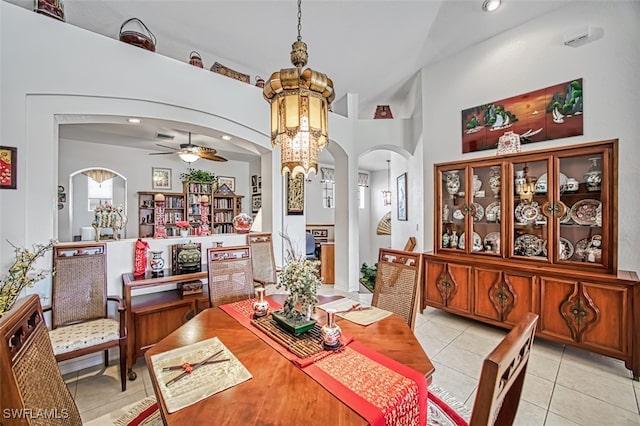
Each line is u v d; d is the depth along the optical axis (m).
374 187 9.80
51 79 2.38
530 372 2.47
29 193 2.31
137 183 6.51
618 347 2.40
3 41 2.20
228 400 1.05
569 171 2.88
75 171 5.84
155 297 2.83
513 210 3.21
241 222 3.86
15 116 2.24
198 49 3.78
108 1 2.91
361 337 1.58
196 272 2.93
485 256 3.40
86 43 2.52
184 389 1.11
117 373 2.46
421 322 3.54
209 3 3.03
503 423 0.94
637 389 2.22
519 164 3.20
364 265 6.66
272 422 0.94
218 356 1.37
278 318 1.71
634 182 2.64
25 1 2.58
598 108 2.81
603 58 2.78
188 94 3.08
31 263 2.21
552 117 3.08
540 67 3.16
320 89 1.94
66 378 2.38
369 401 1.04
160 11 3.10
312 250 6.48
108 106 2.63
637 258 2.62
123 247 2.86
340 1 3.11
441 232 3.83
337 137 4.73
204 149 5.12
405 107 5.71
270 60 4.07
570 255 2.88
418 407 1.12
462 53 3.87
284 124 1.91
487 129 3.60
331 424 0.93
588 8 2.85
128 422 1.88
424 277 3.82
